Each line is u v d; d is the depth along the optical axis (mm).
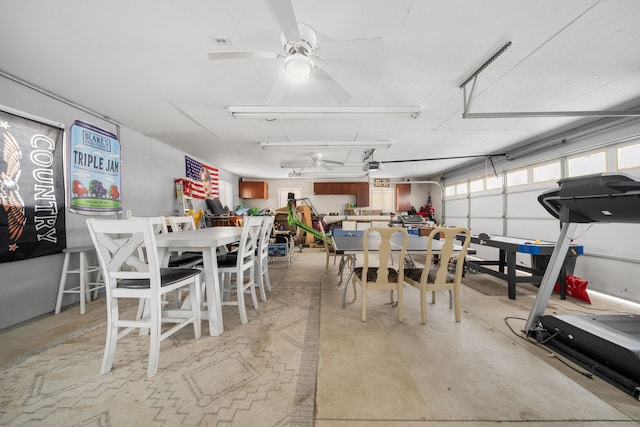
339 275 3807
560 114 2484
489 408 1296
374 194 8656
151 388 1429
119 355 1762
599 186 1559
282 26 1377
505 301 2926
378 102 2742
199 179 5633
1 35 1704
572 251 2936
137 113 3111
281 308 2674
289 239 5309
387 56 1933
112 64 2066
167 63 2057
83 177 2908
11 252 2213
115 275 1581
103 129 3178
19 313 2287
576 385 1470
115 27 1643
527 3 1438
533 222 4352
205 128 3670
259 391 1410
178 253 2867
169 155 4598
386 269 2381
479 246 5668
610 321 1814
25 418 1217
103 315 2496
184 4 1449
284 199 8688
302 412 1266
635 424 1196
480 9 1480
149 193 4059
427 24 1603
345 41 1484
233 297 3035
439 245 2789
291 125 3537
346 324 2283
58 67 2109
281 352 1810
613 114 2420
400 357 1753
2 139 2166
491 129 3658
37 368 1611
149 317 1982
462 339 2010
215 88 2475
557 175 3900
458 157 5410
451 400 1352
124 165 3543
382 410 1280
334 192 8375
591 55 1921
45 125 2502
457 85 2385
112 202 3322
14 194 2244
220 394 1385
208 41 1785
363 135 4000
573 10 1479
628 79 2277
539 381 1507
